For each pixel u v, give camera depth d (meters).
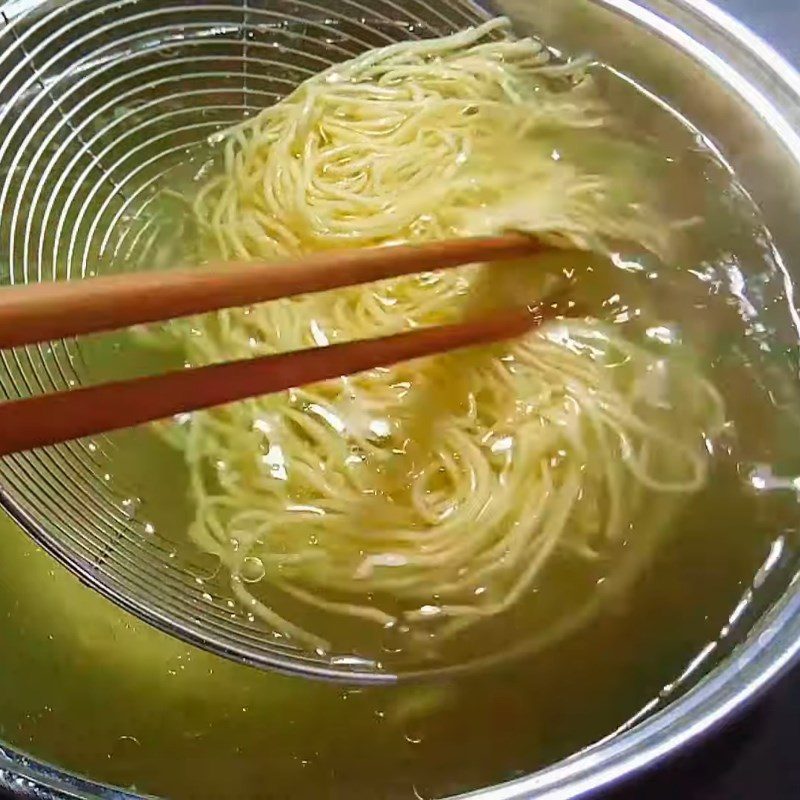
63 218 0.29
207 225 0.30
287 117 0.32
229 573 0.25
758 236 0.27
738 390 0.26
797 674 0.24
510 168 0.30
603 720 0.22
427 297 0.29
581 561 0.25
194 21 0.31
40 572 0.25
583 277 0.28
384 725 0.22
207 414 0.27
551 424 0.27
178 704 0.23
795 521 0.24
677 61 0.29
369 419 0.27
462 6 0.33
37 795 0.19
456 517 0.26
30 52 0.29
